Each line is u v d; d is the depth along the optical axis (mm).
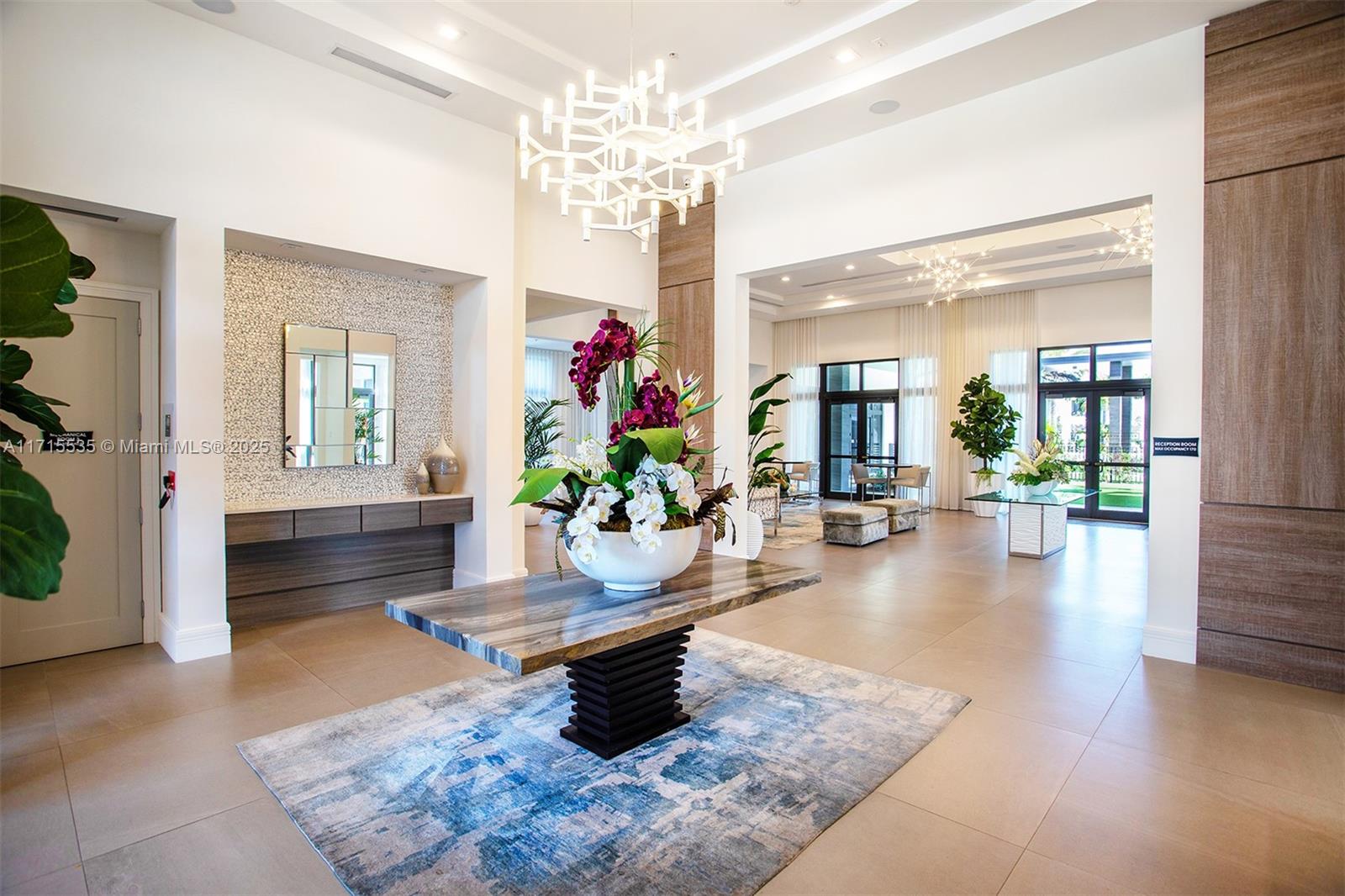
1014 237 9141
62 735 2980
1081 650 4219
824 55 4523
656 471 2709
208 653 4027
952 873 2059
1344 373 3523
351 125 4578
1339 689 3537
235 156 4070
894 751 2850
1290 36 3643
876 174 5398
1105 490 10383
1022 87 4645
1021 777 2648
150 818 2344
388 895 1950
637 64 4750
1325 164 3559
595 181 3664
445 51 4488
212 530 4055
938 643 4352
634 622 2404
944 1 3965
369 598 5211
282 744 2891
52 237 1199
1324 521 3580
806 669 3857
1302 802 2463
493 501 5453
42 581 1049
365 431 5160
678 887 1988
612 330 2830
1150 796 2506
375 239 4699
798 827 2291
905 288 11352
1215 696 3471
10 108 3316
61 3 3463
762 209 6223
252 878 2027
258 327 4637
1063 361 10758
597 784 2568
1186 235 4008
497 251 5430
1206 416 3910
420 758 2770
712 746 2887
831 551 7770
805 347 13727
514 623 2395
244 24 3959
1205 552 3922
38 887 1980
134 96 3701
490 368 5410
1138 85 4172
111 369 4113
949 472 11836
